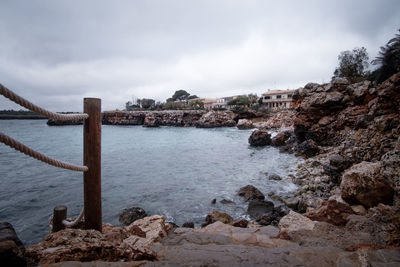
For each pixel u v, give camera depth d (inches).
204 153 1047.0
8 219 393.1
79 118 107.0
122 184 578.6
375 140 447.8
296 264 96.7
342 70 1407.5
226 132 2111.2
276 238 154.3
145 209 411.5
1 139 76.7
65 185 592.1
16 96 75.3
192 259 102.7
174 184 569.0
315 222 177.5
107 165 818.8
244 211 390.0
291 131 1369.3
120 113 3929.6
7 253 67.4
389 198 183.9
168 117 3339.1
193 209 406.6
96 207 122.3
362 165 227.9
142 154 1051.9
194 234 163.0
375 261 91.5
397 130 390.3
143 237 159.9
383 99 513.3
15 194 522.0
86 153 117.3
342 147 620.1
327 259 100.3
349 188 202.1
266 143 1218.0
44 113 85.6
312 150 802.2
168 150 1160.2
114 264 82.7
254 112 2758.4
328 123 867.4
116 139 1736.0
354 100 823.7
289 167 685.9
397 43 778.8
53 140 1740.9
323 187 430.0
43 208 441.7
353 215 169.0
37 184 601.0
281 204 407.2
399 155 180.2
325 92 900.6
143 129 2891.2
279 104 3216.0
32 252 90.1
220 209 402.0
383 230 139.8
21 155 1071.6
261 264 96.8
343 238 140.6
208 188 526.0
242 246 123.2
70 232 112.3
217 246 124.3
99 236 112.9
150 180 613.6
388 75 810.8
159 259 105.7
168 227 189.5
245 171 676.1
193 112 3125.0
